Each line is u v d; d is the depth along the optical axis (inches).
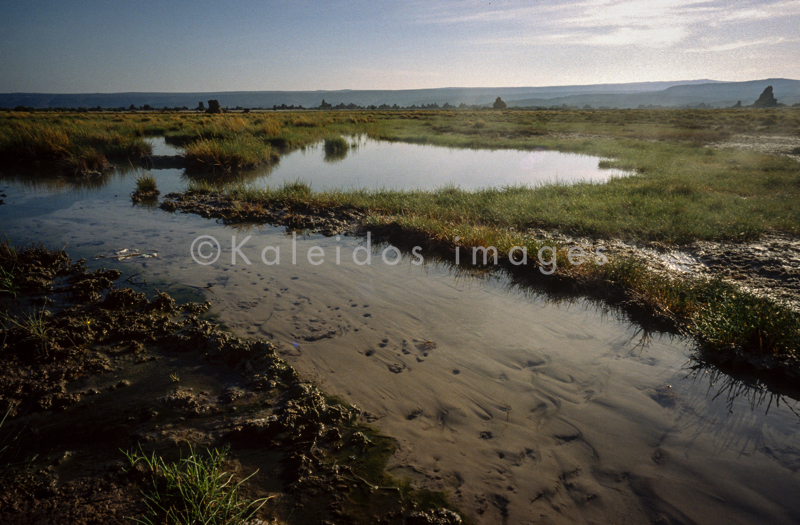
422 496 107.9
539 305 214.2
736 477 112.5
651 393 147.3
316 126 1249.4
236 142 699.4
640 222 320.8
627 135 1049.5
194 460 106.3
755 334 171.5
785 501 105.0
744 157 650.2
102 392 146.8
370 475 114.0
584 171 603.2
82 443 124.4
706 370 161.6
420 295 223.0
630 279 226.2
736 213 335.9
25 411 137.5
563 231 322.3
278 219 363.3
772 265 249.6
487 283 239.9
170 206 398.3
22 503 104.0
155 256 274.4
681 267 255.0
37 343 170.1
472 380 153.3
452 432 129.3
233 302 211.6
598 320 199.5
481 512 103.4
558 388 149.0
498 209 357.4
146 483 110.3
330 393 146.0
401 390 147.8
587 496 107.4
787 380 154.9
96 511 101.9
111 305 207.5
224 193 449.4
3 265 246.1
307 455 119.7
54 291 223.6
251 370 157.5
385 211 372.2
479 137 1023.0
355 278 244.1
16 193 457.7
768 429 130.9
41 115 1406.3
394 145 932.0
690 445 123.6
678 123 1385.3
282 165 661.3
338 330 186.2
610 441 125.0
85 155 589.0
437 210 353.7
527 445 123.9
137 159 665.0
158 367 161.8
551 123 1434.5
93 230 331.0
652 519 101.2
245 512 102.2
